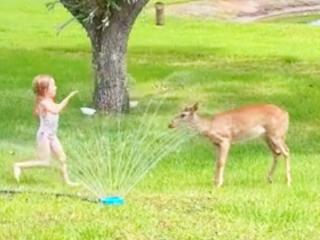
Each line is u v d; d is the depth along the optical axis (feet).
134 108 56.39
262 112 36.47
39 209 30.30
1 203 31.12
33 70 72.90
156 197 32.60
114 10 54.13
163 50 91.97
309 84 67.36
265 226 28.58
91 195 32.83
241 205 30.96
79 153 40.73
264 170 39.04
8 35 103.91
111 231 27.58
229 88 65.00
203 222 28.89
